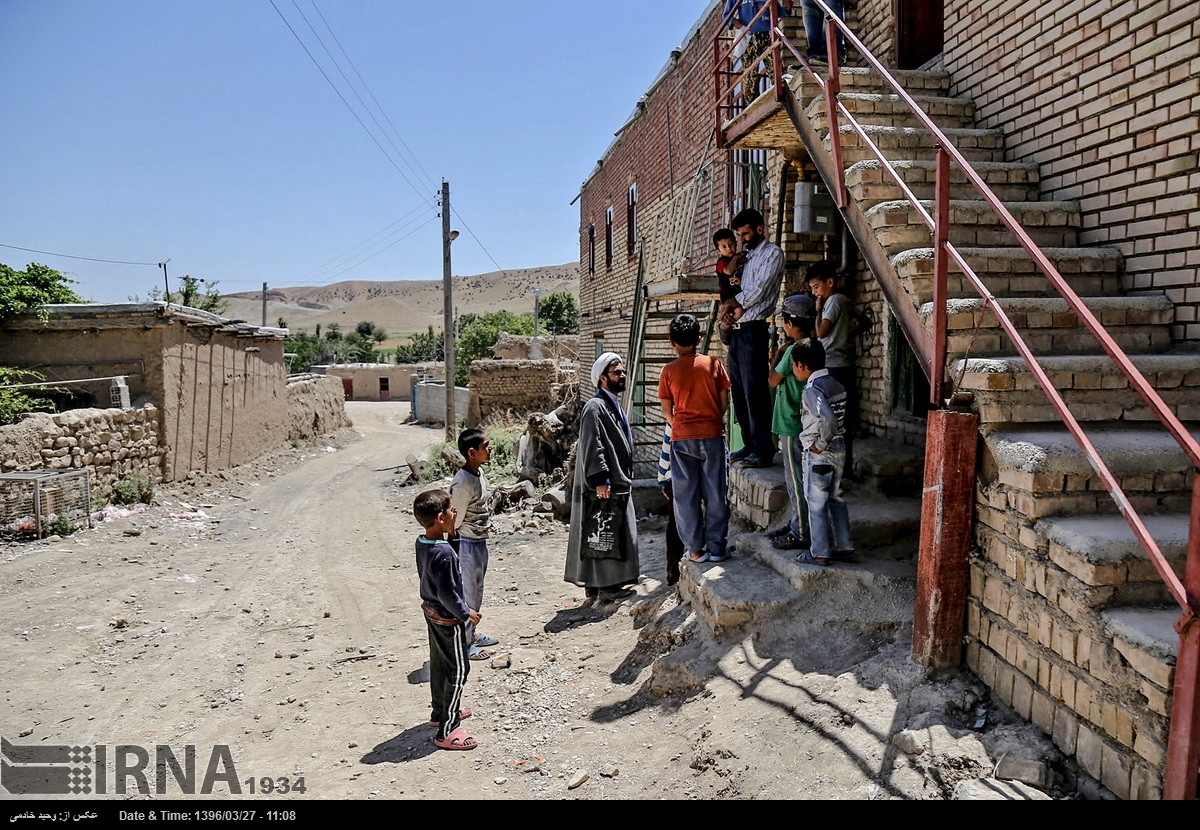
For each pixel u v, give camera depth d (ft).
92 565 30.35
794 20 23.91
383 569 30.25
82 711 17.15
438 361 225.76
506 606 23.44
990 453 11.19
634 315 34.22
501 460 54.90
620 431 21.77
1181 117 12.88
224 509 44.96
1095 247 14.67
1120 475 10.34
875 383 23.13
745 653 14.20
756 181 27.45
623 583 21.91
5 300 44.34
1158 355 12.37
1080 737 9.14
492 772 13.33
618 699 15.55
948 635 11.59
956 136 17.30
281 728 16.03
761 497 19.39
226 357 58.90
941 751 9.83
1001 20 17.72
